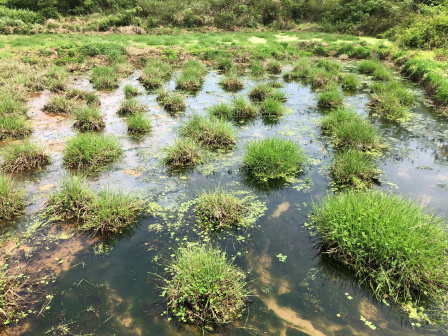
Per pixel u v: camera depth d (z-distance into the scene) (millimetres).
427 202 4855
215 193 4840
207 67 14867
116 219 4363
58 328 2996
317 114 8961
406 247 3314
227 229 4398
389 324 3039
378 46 17359
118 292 3406
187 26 23188
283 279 3580
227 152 6645
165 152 6586
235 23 23953
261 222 4527
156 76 12281
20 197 4816
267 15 25000
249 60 15852
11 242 4121
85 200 4672
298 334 2941
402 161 6254
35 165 5934
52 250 4004
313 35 21422
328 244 3990
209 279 3143
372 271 3533
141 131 7617
